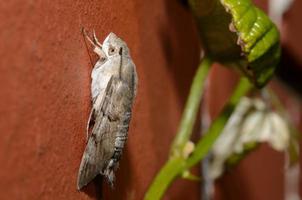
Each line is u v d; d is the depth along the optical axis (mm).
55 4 222
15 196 210
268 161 407
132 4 265
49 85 220
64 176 228
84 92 236
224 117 273
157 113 288
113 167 236
